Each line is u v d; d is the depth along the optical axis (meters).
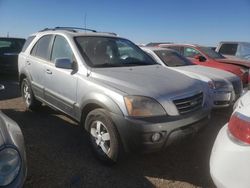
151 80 3.93
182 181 3.60
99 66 4.39
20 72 6.21
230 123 2.61
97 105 3.90
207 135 5.10
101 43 4.87
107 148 3.81
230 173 2.36
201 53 9.01
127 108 3.48
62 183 3.47
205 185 3.52
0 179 2.24
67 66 4.38
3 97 7.56
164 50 7.64
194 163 4.06
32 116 5.88
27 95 6.17
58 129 5.18
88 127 4.03
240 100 2.84
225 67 7.82
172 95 3.65
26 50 6.10
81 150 4.35
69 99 4.51
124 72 4.21
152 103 3.49
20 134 2.80
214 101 6.13
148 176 3.69
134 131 3.40
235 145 2.39
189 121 3.67
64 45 4.88
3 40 11.23
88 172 3.73
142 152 3.46
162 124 3.42
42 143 4.57
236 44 12.75
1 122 2.71
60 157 4.12
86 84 4.08
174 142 3.60
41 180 3.51
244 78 7.54
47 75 5.09
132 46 5.40
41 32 5.87
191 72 6.57
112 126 3.62
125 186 3.46
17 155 2.40
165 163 4.04
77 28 5.83
